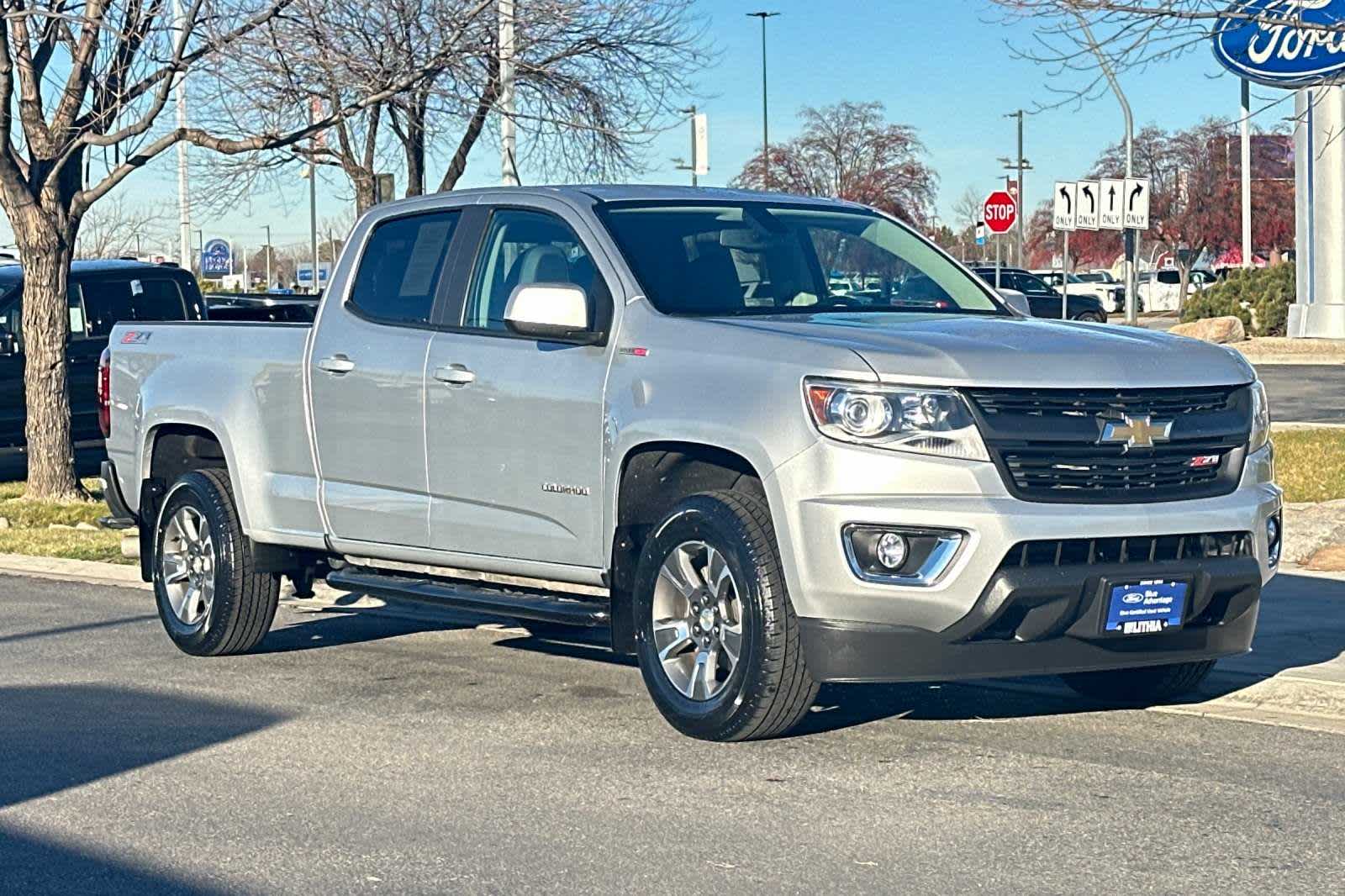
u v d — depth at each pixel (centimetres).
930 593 630
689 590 695
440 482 797
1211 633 682
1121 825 583
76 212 1622
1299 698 777
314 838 583
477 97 1906
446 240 822
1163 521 650
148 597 1148
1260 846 559
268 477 887
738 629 678
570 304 721
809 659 653
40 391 1631
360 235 863
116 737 736
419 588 823
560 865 548
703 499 686
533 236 787
